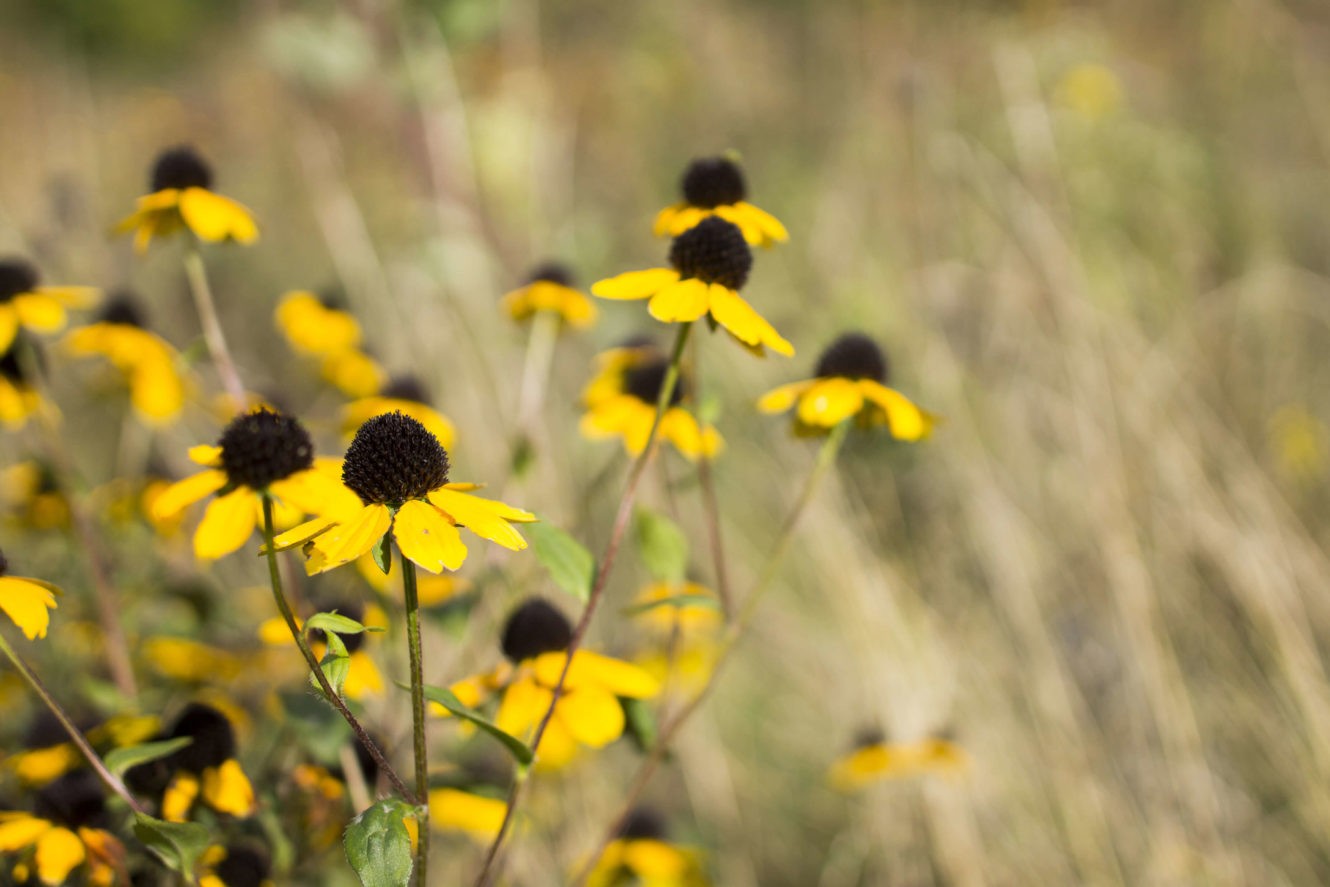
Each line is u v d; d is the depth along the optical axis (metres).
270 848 2.86
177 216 3.56
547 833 3.98
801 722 5.47
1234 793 4.55
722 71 10.30
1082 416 5.18
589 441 5.43
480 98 7.56
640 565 5.04
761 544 5.82
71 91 10.04
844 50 9.65
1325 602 4.67
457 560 2.11
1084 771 4.54
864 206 7.42
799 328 6.39
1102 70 7.75
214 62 14.31
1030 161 6.46
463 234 6.56
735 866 4.67
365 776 3.04
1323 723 4.23
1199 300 6.45
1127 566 4.68
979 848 4.50
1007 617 5.12
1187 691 4.79
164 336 6.46
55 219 6.27
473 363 5.75
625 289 2.69
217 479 2.37
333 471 2.43
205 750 2.70
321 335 4.50
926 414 3.19
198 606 4.09
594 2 10.89
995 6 8.77
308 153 7.48
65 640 4.01
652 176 9.45
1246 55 8.63
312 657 2.03
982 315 6.12
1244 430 5.84
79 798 2.61
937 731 4.55
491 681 2.97
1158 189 7.28
